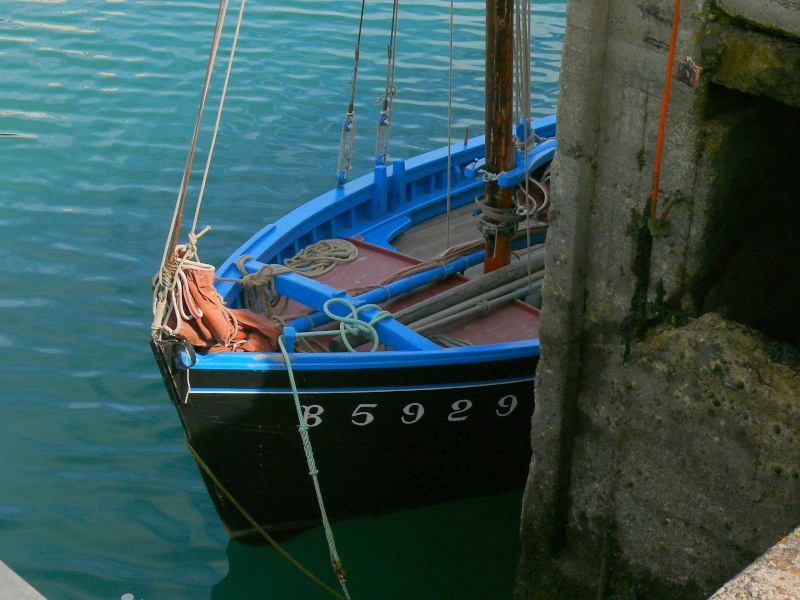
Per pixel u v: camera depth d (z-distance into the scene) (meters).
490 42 6.48
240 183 10.60
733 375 3.98
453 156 8.92
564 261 4.42
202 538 6.45
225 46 13.97
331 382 5.70
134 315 8.43
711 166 3.86
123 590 5.96
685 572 4.45
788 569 2.35
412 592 6.31
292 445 5.97
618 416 4.53
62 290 8.70
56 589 5.92
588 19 3.94
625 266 4.29
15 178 10.47
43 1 15.70
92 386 7.64
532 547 5.15
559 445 4.78
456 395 6.02
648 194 4.08
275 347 5.99
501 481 6.84
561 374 4.63
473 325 6.72
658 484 4.44
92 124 11.72
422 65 13.54
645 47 3.88
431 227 8.55
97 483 6.77
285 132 11.73
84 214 9.89
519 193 7.21
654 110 3.94
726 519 4.18
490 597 6.28
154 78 12.97
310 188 10.56
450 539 6.77
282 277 6.54
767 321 4.74
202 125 11.79
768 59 3.57
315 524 6.57
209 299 5.61
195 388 5.57
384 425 6.02
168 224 9.80
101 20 14.94
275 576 6.32
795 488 3.86
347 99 12.56
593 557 4.93
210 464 6.00
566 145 4.22
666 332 4.23
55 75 12.98
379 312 6.23
